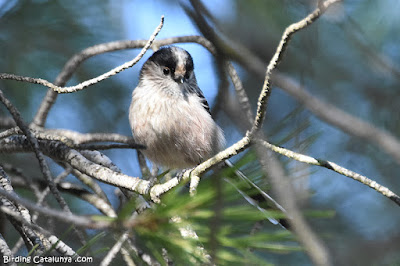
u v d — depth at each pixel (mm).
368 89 12422
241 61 9531
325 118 10227
